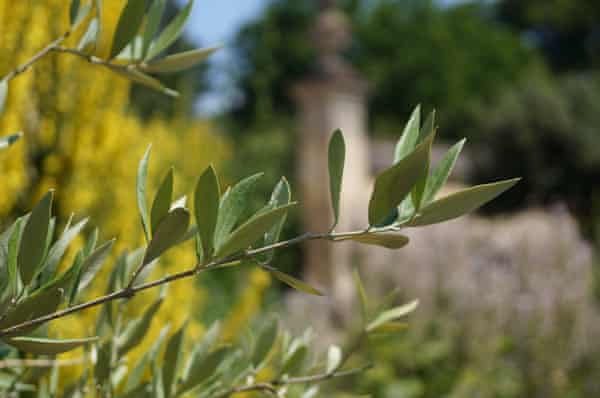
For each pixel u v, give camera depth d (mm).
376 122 27016
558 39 30797
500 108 16250
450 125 26031
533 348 3666
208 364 712
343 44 10148
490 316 3680
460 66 26812
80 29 1305
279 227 551
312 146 9648
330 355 829
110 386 766
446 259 4223
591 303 4215
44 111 1369
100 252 565
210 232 490
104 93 1454
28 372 810
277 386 788
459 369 3596
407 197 527
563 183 15469
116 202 1479
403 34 27266
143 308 1279
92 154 1434
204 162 6746
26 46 1188
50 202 491
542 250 4266
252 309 1778
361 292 802
